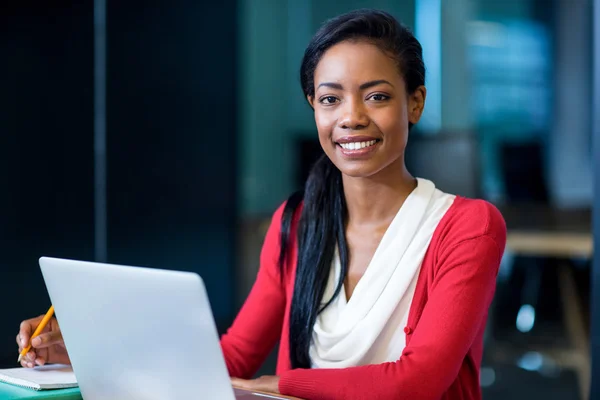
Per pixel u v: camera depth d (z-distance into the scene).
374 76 1.31
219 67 4.91
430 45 5.46
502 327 5.11
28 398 1.16
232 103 5.11
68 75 3.35
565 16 7.29
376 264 1.36
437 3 5.62
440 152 3.92
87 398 1.15
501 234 1.34
